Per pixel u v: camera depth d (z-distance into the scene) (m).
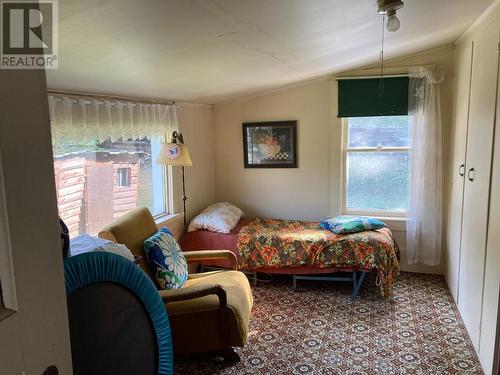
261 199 4.25
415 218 3.71
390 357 2.42
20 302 0.57
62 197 2.35
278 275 3.78
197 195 3.98
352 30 2.22
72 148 2.41
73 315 1.05
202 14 1.42
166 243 2.60
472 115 2.72
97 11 1.17
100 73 1.93
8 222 0.55
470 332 2.62
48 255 0.63
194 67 2.23
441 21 2.55
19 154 0.56
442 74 3.50
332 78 3.85
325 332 2.72
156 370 1.39
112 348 1.19
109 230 2.31
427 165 3.62
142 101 2.93
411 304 3.15
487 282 2.26
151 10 1.27
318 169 4.04
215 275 2.76
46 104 0.62
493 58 2.24
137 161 3.10
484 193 2.36
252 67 2.61
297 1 1.50
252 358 2.42
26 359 0.58
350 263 3.23
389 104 3.71
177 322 2.23
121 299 1.25
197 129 3.92
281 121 4.05
